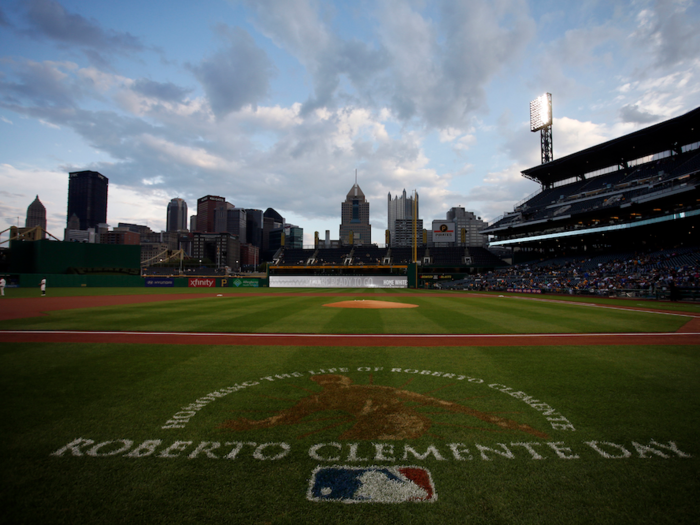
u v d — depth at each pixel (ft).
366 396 18.79
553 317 54.85
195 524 9.21
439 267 220.23
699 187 110.63
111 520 9.37
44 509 9.82
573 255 181.16
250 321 49.62
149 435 14.20
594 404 17.70
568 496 10.42
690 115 129.59
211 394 19.08
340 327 44.24
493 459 12.44
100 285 182.19
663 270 122.11
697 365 25.63
